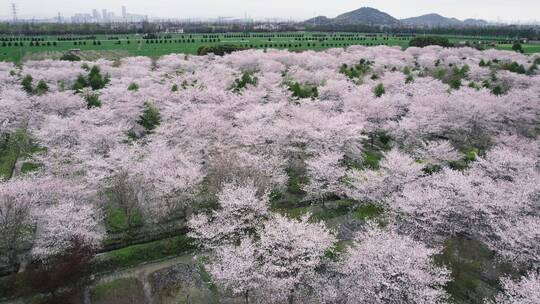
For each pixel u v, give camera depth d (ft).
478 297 78.89
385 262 67.46
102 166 103.76
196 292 82.69
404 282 65.51
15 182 89.35
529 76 219.41
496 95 178.29
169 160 105.91
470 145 148.05
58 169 107.34
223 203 88.79
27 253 90.07
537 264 74.18
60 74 207.31
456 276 83.35
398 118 160.04
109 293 81.71
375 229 79.15
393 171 104.22
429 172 120.88
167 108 150.20
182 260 92.68
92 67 226.17
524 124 154.92
